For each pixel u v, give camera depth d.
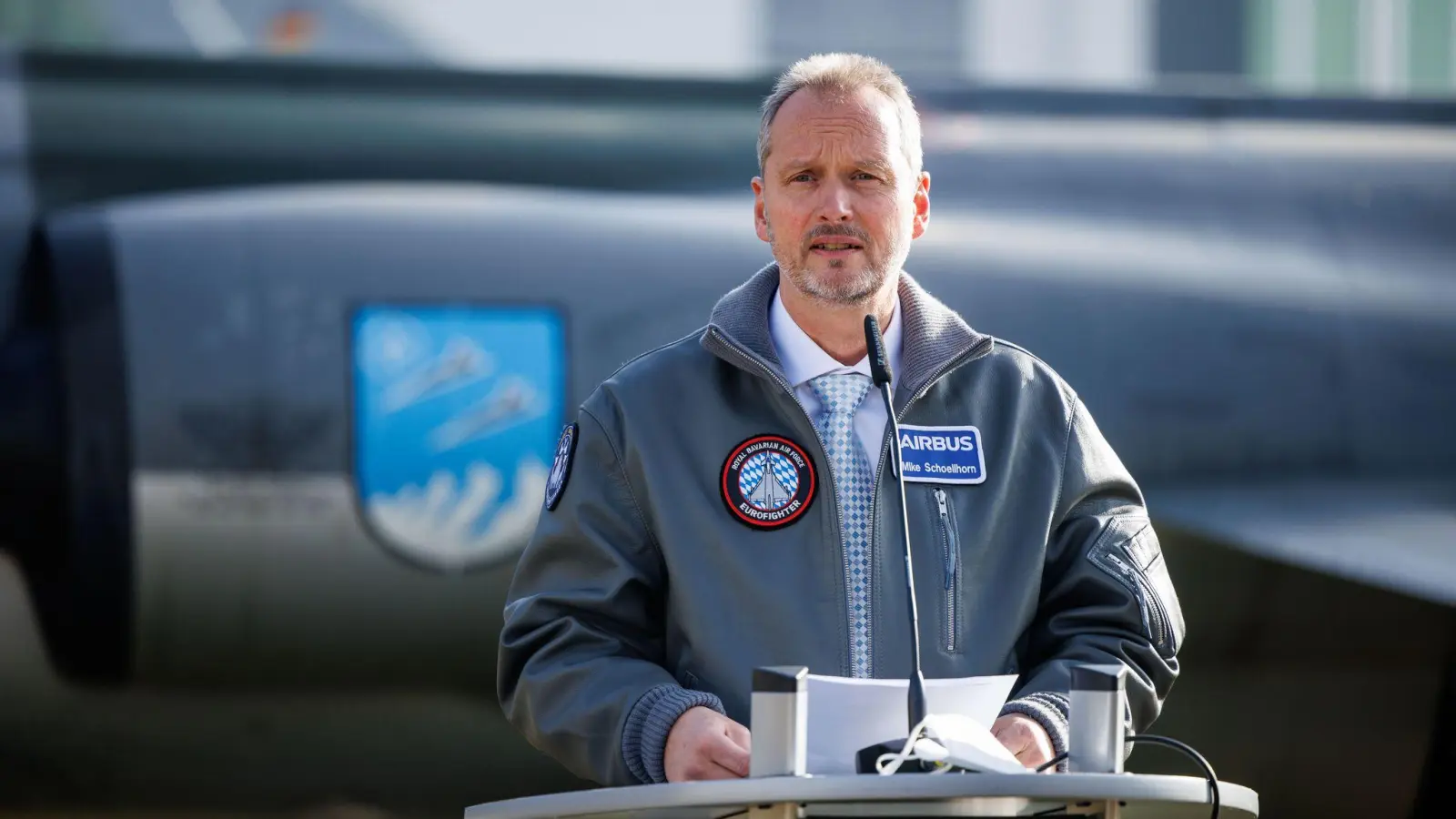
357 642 9.83
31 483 9.61
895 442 4.05
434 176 10.16
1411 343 10.67
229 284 9.80
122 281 9.75
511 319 9.89
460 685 9.99
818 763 3.48
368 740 10.01
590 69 10.41
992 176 10.59
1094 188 10.64
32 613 9.67
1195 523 9.98
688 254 10.12
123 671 9.78
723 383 4.53
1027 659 4.56
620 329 9.98
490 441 9.84
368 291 9.85
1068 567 4.55
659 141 10.39
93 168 9.95
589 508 4.45
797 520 4.37
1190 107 10.94
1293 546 9.60
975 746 3.29
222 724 9.91
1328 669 10.18
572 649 4.30
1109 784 3.02
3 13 12.15
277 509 9.70
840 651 4.28
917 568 4.36
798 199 4.37
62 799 9.94
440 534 9.80
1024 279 10.38
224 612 9.73
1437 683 10.12
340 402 9.77
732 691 4.24
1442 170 11.01
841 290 4.35
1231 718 10.18
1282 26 15.97
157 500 9.65
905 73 10.79
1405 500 10.44
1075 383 10.32
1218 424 10.43
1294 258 10.70
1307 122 11.02
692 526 4.36
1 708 9.73
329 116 10.19
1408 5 15.86
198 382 9.72
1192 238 10.63
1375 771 10.20
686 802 3.05
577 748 4.11
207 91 10.13
